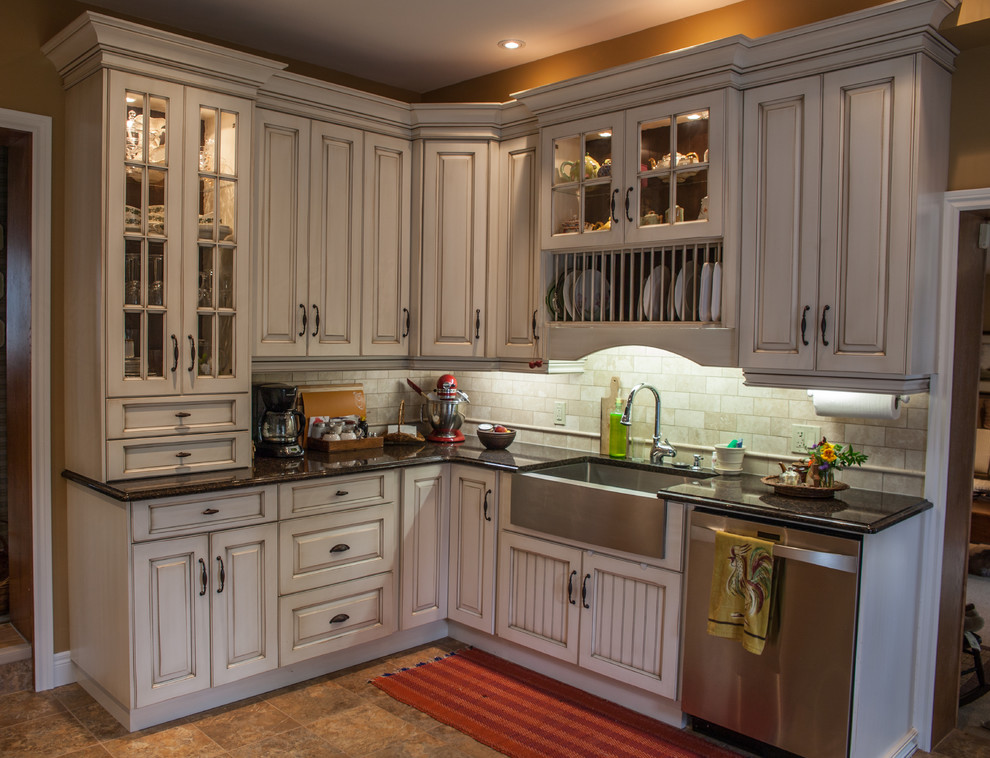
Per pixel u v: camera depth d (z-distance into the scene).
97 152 2.77
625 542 2.93
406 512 3.48
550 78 3.77
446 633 3.76
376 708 3.02
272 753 2.68
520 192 3.61
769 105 2.80
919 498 2.79
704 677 2.71
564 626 3.17
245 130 3.07
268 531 3.03
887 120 2.55
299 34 3.50
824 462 2.73
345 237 3.55
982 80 2.65
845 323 2.66
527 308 3.60
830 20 2.59
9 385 3.29
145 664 2.74
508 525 3.37
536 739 2.79
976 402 2.96
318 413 3.78
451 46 3.63
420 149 3.73
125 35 2.71
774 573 2.50
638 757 2.67
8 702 3.01
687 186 3.03
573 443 3.86
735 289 2.89
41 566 3.10
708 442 3.37
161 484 2.81
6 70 2.94
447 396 4.02
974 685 3.38
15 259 3.18
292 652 3.14
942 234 2.71
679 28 3.31
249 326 3.12
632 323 3.16
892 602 2.59
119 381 2.80
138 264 2.84
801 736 2.48
